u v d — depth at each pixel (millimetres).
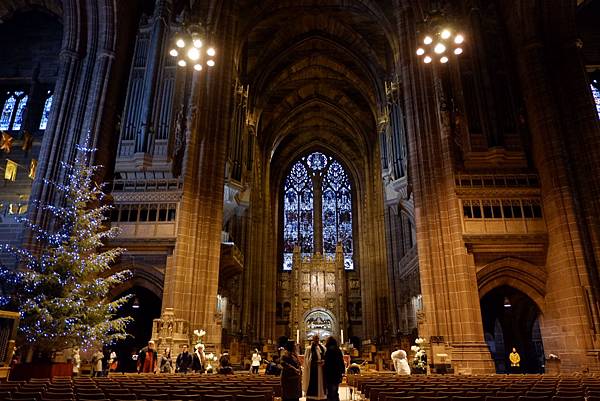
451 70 24266
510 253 21406
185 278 21062
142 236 21500
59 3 27531
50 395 6406
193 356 16234
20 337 15367
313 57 40312
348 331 46281
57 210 17734
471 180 22203
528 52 23266
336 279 47281
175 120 23422
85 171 17812
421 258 21672
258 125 43281
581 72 22453
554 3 23406
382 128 36344
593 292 18875
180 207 21844
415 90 24484
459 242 20922
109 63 22125
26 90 30578
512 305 29047
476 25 25047
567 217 20047
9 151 26984
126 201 22172
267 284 45781
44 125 29125
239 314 35625
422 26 25125
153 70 23609
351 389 15352
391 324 35719
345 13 35156
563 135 21562
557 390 8070
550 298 20734
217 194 23484
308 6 34344
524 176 22156
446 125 22844
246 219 38344
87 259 16078
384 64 36875
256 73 37000
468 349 19125
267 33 36781
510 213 21625
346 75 41812
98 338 15500
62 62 22234
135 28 24938
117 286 21500
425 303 20922
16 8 28406
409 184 26656
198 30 19953
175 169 22719
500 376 12781
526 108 23328
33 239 18953
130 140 22922
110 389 7480
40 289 15000
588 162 20906
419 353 19234
